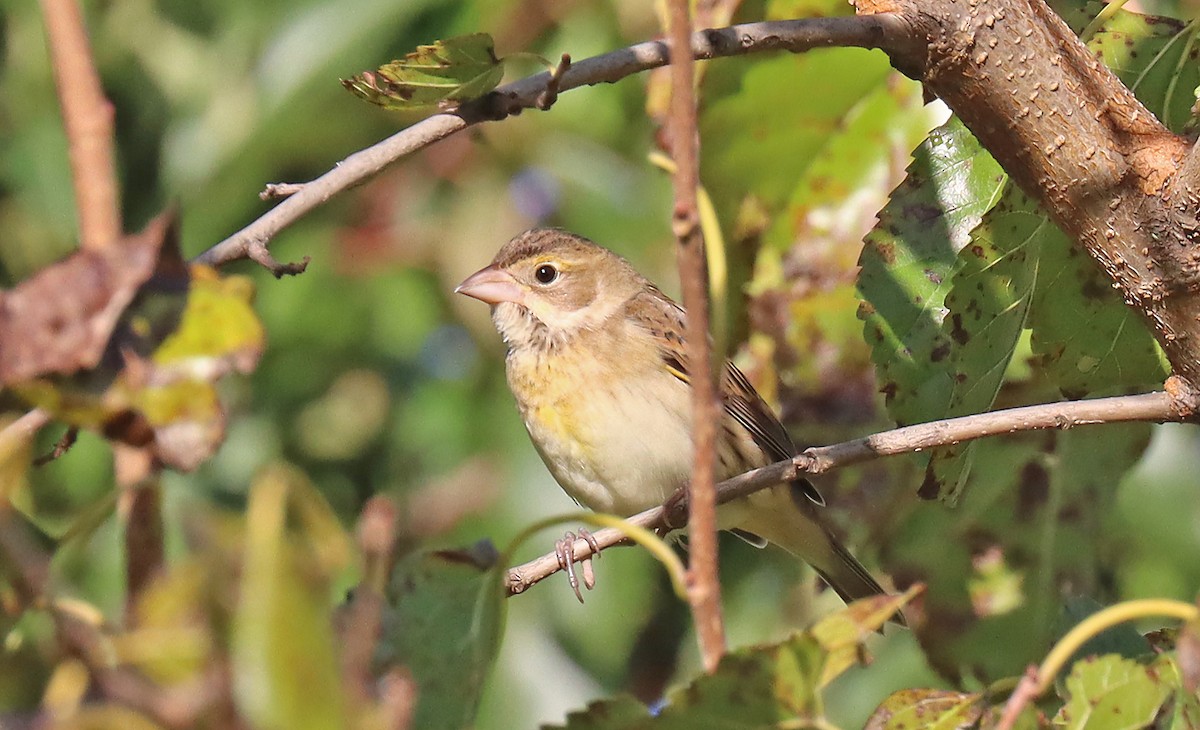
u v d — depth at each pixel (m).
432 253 14.05
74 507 11.80
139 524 3.86
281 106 12.28
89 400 4.13
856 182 8.12
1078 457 7.86
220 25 13.12
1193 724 4.99
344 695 3.53
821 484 8.18
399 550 12.68
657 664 13.52
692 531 4.06
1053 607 7.75
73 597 4.00
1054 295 6.83
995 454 7.90
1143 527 11.75
